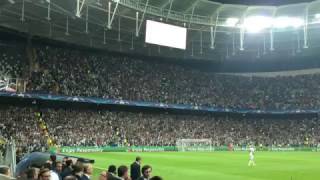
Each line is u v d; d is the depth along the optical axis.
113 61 81.81
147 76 82.44
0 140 38.56
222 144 75.94
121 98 74.25
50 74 69.94
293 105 84.56
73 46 78.50
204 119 82.69
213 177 31.56
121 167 12.52
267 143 78.56
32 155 21.30
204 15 73.06
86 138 64.44
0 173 12.33
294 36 77.50
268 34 77.19
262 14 74.44
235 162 46.25
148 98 77.06
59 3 55.59
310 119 85.94
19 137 56.62
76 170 12.39
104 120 70.69
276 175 33.22
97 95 71.81
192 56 86.50
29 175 11.91
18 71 67.00
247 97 86.56
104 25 66.75
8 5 55.44
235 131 80.75
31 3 55.91
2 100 67.94
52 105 72.25
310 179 30.58
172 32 63.50
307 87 88.25
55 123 64.81
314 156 58.91
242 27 75.31
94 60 79.25
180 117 80.94
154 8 66.75
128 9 62.78
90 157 51.69
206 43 80.38
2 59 68.12
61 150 59.78
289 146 78.25
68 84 70.31
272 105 85.25
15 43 71.56
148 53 83.75
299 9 72.62
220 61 91.88
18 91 62.88
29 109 65.50
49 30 69.25
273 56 86.81
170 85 82.88
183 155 58.22
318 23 72.69
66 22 65.44
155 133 72.94
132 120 73.88
